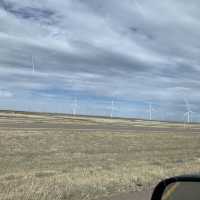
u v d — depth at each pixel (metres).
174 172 18.20
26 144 35.50
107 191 12.76
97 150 33.50
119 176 15.92
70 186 12.88
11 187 12.72
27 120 106.62
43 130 55.44
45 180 14.45
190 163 23.41
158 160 25.44
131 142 44.78
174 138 55.88
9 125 69.31
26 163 22.50
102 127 83.56
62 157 26.69
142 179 15.38
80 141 42.19
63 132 52.91
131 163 22.98
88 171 18.09
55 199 10.84
